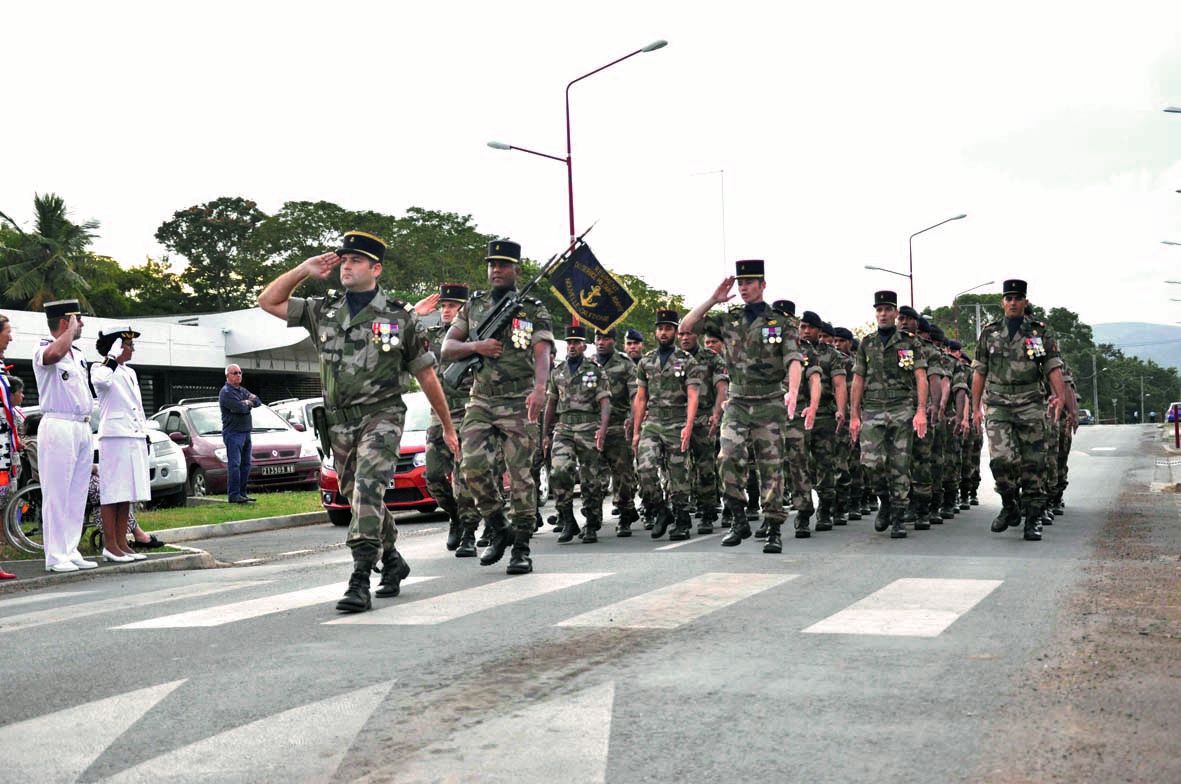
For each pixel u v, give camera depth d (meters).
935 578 7.38
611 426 11.56
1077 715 4.02
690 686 4.46
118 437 10.36
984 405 10.64
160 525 14.44
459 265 64.81
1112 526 11.23
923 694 4.30
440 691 4.46
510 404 8.24
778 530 9.27
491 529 8.62
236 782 3.47
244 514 15.68
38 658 5.40
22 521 11.62
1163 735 3.78
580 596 6.74
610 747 3.72
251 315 36.97
